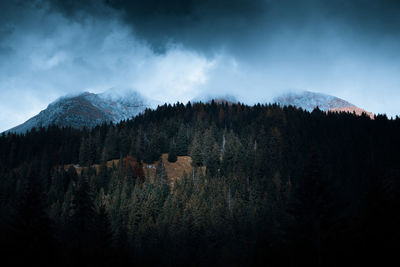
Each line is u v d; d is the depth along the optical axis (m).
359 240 29.64
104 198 98.94
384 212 30.89
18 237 41.12
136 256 65.50
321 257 29.02
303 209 31.25
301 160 123.50
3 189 106.88
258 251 44.28
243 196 102.56
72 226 55.25
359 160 124.44
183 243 71.69
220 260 60.75
